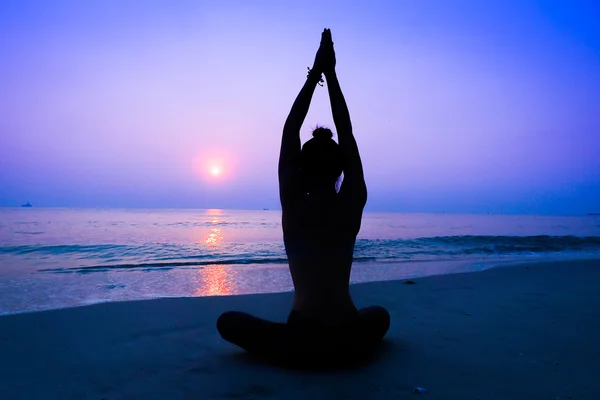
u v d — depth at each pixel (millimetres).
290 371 2598
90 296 5824
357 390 2295
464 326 3783
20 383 2449
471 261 10523
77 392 2314
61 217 45125
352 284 6355
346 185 2498
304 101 2598
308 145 2500
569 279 7031
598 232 27766
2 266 9258
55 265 9469
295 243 2451
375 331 2598
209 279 7496
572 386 2367
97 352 3055
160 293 6113
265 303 4965
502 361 2797
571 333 3541
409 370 2609
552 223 48562
